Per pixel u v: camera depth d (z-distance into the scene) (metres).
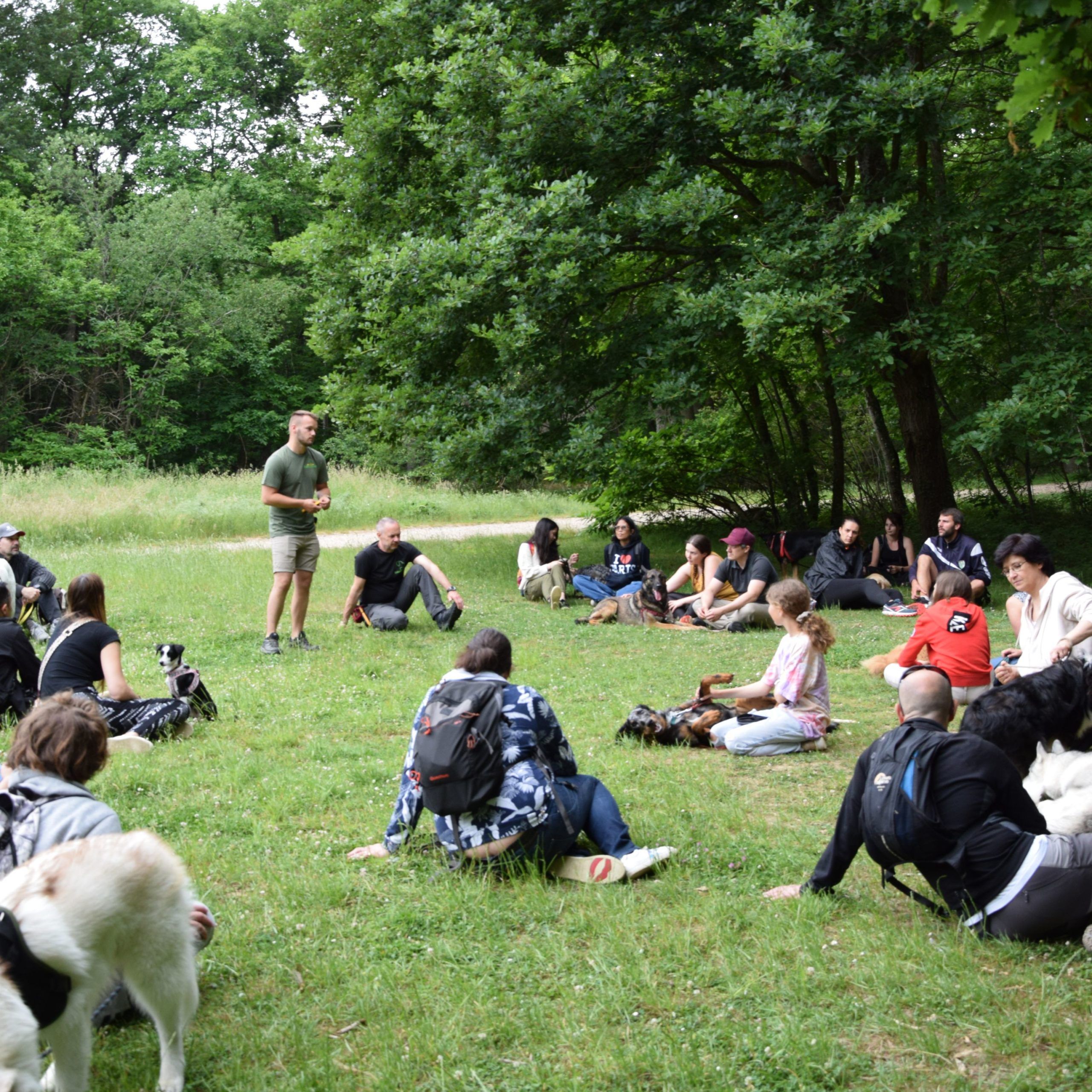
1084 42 2.87
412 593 11.41
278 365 44.22
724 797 5.61
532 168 14.70
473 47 14.64
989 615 11.48
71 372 37.41
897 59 13.61
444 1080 2.99
